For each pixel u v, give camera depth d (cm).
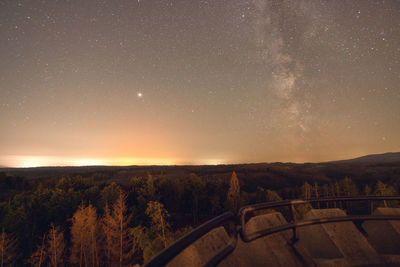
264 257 235
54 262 2953
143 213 5003
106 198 5384
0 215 4247
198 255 198
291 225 215
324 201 241
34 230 4144
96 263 3384
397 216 242
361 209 3719
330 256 271
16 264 3581
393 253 283
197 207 6819
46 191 5159
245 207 182
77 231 3186
